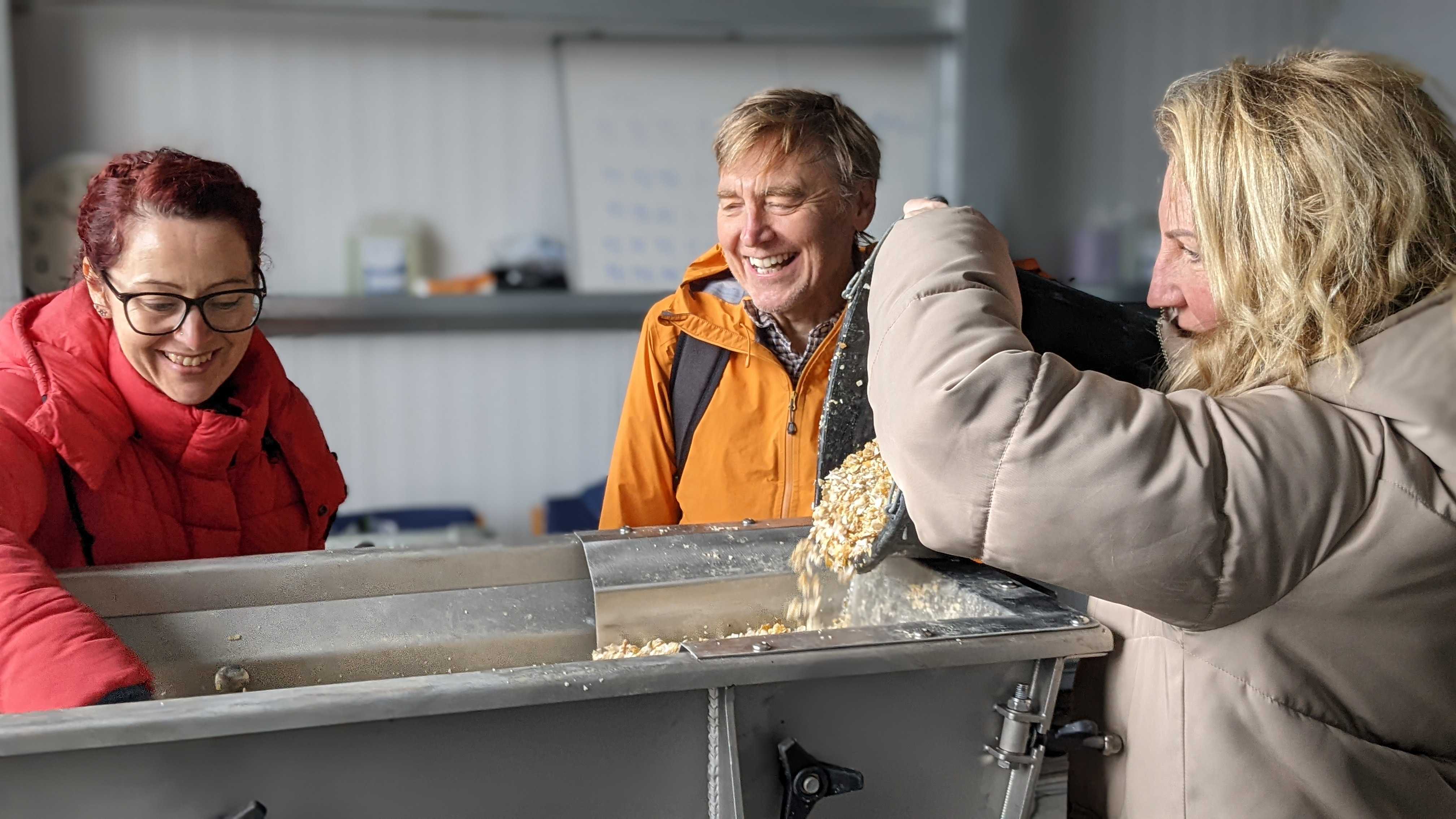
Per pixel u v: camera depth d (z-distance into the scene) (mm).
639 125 3357
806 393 1432
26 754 636
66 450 1027
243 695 684
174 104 3092
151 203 1020
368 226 3266
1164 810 836
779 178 1343
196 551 1153
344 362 3281
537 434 3484
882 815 848
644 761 776
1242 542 716
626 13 3182
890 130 3537
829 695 816
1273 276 785
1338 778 781
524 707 737
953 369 757
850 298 966
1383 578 738
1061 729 909
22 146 2973
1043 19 3545
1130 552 718
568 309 3258
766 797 814
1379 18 3711
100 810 662
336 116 3219
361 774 707
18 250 2801
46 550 1078
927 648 812
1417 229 766
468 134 3318
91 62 3004
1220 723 797
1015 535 745
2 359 1065
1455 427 721
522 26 3270
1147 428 721
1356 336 774
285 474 1261
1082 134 3643
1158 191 3730
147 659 980
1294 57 845
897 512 992
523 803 749
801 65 3451
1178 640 825
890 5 3479
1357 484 732
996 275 847
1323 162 762
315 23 3156
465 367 3389
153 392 1093
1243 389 807
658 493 1492
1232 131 803
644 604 1126
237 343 1116
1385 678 779
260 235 1132
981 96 3467
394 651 1052
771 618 1182
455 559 1092
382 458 3363
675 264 3416
